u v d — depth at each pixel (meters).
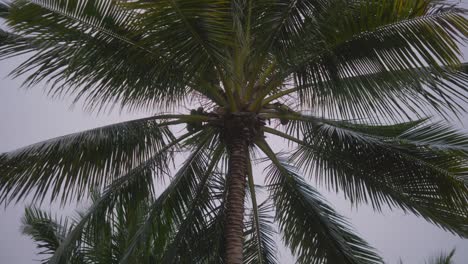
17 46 8.05
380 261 9.06
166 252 9.38
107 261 11.10
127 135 8.53
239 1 7.11
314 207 9.41
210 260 9.62
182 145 9.02
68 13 6.96
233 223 8.13
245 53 7.82
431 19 6.88
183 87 7.43
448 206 8.70
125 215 8.88
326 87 7.81
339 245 9.13
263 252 9.90
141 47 7.11
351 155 9.08
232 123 8.35
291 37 7.27
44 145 8.12
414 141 8.45
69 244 8.23
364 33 7.30
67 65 7.56
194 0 6.06
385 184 9.06
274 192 9.77
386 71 7.43
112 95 7.77
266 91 8.29
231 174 8.31
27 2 6.85
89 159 8.35
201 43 6.58
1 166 8.05
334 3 7.12
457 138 8.31
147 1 6.10
